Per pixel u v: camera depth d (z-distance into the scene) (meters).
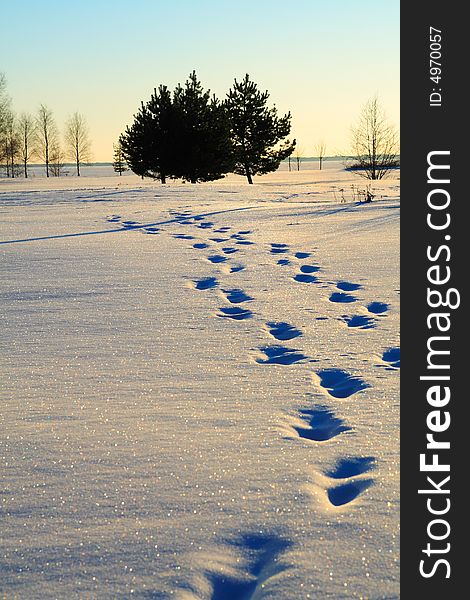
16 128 85.00
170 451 3.28
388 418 3.69
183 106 41.78
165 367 4.79
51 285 8.01
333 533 2.47
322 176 69.75
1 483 2.95
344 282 7.77
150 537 2.49
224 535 2.49
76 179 70.06
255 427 3.60
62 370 4.75
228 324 6.08
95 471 3.06
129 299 7.21
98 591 2.17
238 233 13.07
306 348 5.19
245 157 47.91
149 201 22.28
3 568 2.30
